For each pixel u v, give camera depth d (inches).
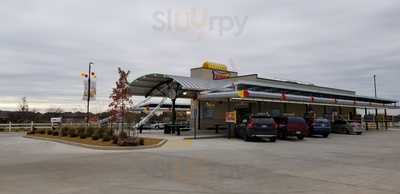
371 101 1934.1
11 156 557.3
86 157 538.3
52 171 403.9
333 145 773.9
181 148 688.4
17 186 319.3
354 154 588.7
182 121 1850.4
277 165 453.7
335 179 355.3
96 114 1923.0
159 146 730.2
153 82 1167.6
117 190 303.4
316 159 517.7
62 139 888.9
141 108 1653.5
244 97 1013.2
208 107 1263.5
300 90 1448.1
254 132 855.1
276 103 1401.3
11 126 1480.1
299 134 949.8
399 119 2755.9
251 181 344.5
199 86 1113.4
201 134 1102.4
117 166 442.3
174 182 339.0
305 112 1483.8
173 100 1170.6
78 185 323.9
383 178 361.4
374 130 1718.8
